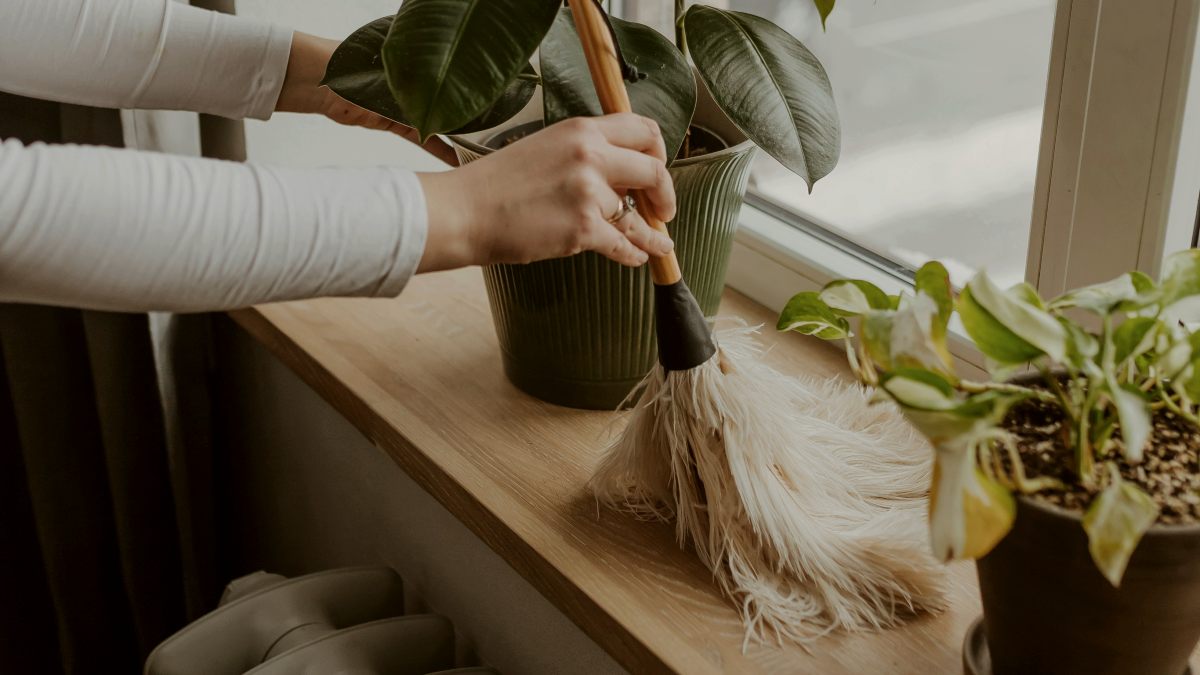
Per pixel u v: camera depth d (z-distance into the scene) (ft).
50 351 4.34
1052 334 1.90
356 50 3.02
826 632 2.60
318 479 4.42
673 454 2.73
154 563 4.74
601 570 2.81
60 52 3.16
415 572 3.92
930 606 2.66
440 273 4.33
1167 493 1.98
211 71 3.31
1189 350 2.04
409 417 3.42
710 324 3.33
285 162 4.25
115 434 4.41
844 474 2.96
